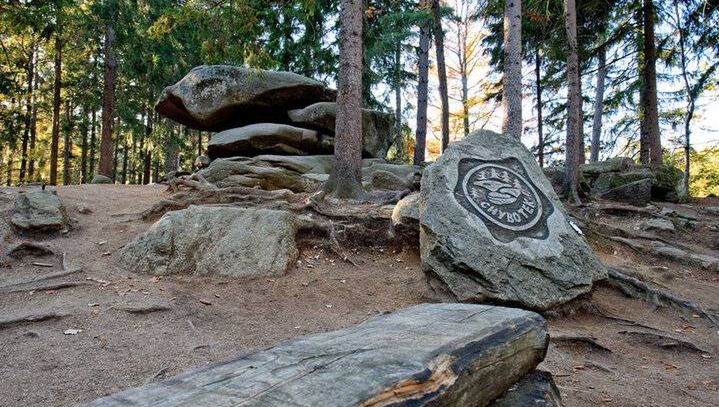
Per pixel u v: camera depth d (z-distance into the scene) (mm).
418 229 7215
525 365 2484
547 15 13156
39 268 6176
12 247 6457
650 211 11406
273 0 9797
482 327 2336
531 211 6121
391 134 15828
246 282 5965
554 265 5551
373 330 2348
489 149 6965
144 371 3541
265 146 13008
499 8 15617
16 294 5141
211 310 5055
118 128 22328
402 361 1791
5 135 20031
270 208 8328
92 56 21516
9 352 3732
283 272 6289
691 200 14406
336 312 5320
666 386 3982
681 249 9023
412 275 6586
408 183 10617
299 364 1812
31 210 7516
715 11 14266
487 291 5234
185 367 3656
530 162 6988
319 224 7621
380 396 1559
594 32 17219
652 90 15203
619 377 4105
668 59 15664
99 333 4215
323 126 13734
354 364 1779
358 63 9570
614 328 5367
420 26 16312
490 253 5469
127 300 5074
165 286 5633
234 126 14430
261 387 1580
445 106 16719
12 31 13844
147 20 18891
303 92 14000
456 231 5645
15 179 26703
